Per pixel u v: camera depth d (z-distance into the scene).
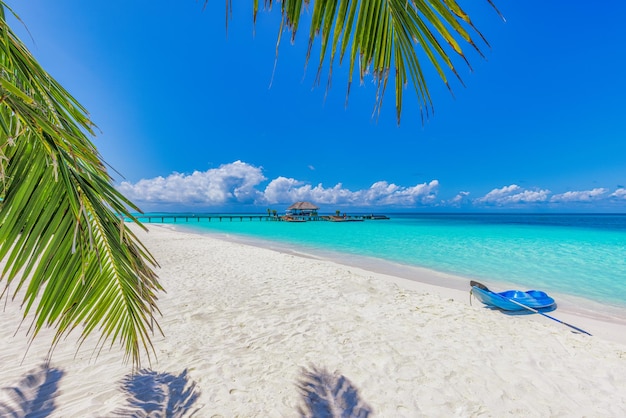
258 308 5.16
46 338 3.69
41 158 1.09
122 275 1.36
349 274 7.95
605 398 2.75
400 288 6.62
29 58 1.05
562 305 6.52
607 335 4.68
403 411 2.53
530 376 3.07
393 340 3.88
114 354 3.37
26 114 0.95
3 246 1.00
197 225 43.19
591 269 10.80
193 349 3.59
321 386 2.86
